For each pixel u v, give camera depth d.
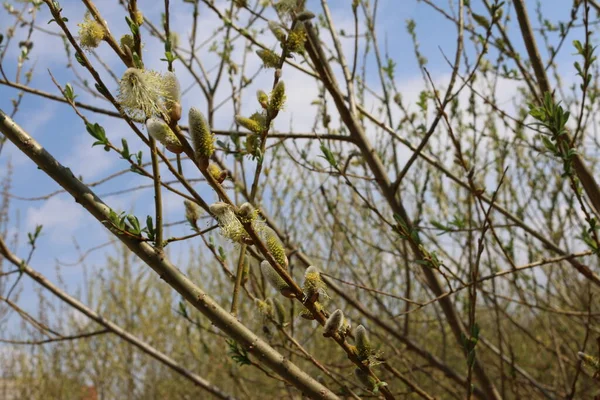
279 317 1.91
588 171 2.66
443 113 2.32
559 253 2.89
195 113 1.30
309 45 2.88
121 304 7.58
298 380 1.50
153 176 1.44
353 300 3.35
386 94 3.34
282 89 1.62
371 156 3.04
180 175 1.47
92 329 8.06
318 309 1.47
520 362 5.00
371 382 1.46
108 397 8.34
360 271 4.57
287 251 2.85
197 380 3.31
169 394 7.43
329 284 3.32
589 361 2.06
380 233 4.31
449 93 2.72
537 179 3.81
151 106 1.26
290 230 4.04
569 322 4.91
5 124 1.36
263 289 2.37
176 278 1.43
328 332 1.42
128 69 1.27
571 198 3.35
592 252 2.26
